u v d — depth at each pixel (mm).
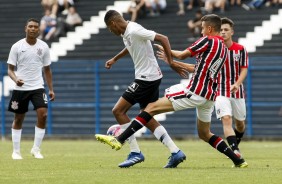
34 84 37375
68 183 25062
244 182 25062
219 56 29141
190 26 72938
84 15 80250
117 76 66125
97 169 30516
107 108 66312
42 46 37344
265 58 61656
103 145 54656
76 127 67125
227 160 36312
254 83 61844
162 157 38844
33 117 68688
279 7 73125
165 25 75562
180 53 29203
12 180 26219
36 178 26828
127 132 29453
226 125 34188
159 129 30328
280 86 61344
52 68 68062
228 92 34625
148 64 29844
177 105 29266
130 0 80500
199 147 50344
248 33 71250
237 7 74500
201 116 30047
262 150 46344
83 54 76250
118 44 75688
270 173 28141
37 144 38625
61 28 78375
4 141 63531
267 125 61656
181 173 28141
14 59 37000
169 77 65188
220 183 24766
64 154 42531
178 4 77938
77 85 67250
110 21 29453
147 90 29922
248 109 61844
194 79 29203
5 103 69000
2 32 81750
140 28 29281
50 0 80000
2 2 85188
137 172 28672
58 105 67625
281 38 69812
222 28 35156
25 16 83000
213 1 74188
